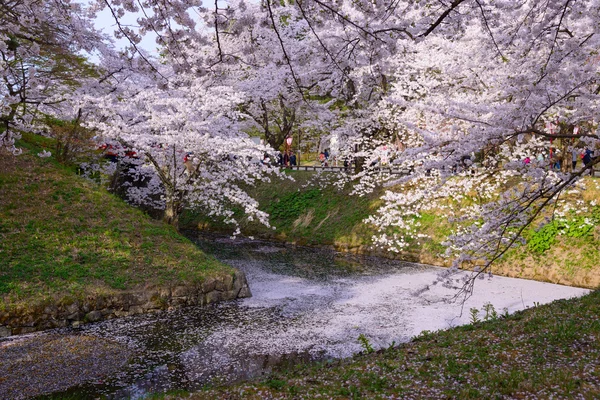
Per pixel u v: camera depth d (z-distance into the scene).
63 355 11.58
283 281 19.47
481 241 8.93
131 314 15.09
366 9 6.62
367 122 26.19
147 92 18.70
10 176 19.31
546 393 5.99
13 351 11.76
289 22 27.34
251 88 27.88
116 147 21.98
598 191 18.98
